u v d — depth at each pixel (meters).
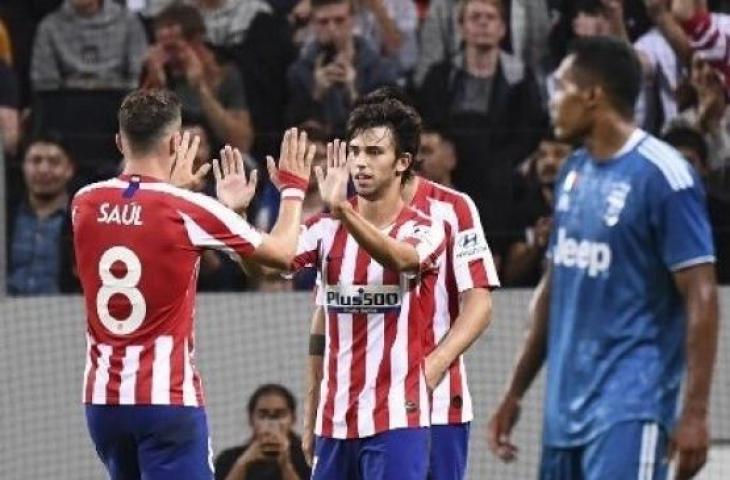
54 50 36.53
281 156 21.77
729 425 33.28
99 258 21.22
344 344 21.73
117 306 21.16
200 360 34.38
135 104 21.33
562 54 36.34
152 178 21.30
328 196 19.97
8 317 34.25
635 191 19.33
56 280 35.16
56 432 34.41
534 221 35.25
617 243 19.48
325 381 22.00
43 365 34.38
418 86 36.28
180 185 21.52
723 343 33.38
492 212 35.31
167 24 36.22
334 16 36.12
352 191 23.45
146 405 21.19
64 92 36.38
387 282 21.48
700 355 19.17
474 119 35.88
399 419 21.55
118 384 21.20
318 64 36.25
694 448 19.23
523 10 36.16
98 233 21.19
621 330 19.59
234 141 35.97
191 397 21.47
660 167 19.27
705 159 35.31
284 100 36.34
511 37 36.22
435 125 35.84
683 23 35.69
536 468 33.50
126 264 21.08
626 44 19.69
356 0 36.28
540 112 35.94
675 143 35.34
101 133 36.22
